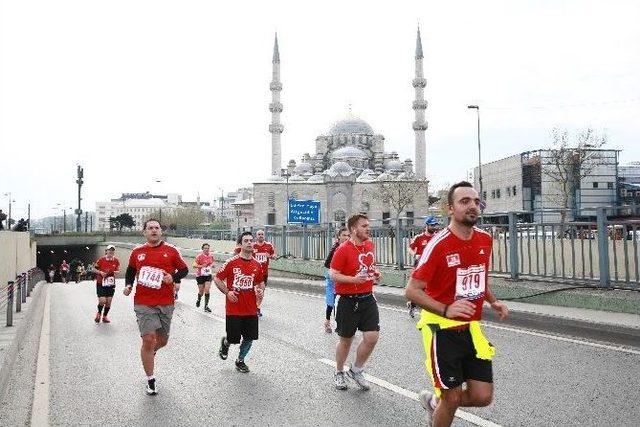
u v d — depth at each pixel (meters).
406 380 6.88
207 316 14.14
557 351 8.17
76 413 5.84
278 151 105.06
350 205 101.69
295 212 29.45
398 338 9.74
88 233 75.69
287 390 6.57
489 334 9.68
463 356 4.01
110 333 11.64
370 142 117.88
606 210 11.02
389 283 17.22
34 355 9.14
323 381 6.97
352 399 6.12
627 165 60.75
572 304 10.96
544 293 11.57
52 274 66.56
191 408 5.97
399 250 17.52
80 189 72.81
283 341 9.89
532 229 12.90
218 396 6.40
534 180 56.44
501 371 7.11
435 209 97.00
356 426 5.22
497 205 63.50
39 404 6.16
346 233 10.85
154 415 5.75
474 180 70.50
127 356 8.96
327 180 102.25
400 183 96.50
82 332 11.80
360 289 6.54
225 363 8.21
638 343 8.34
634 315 9.62
